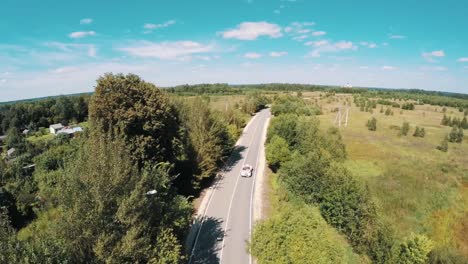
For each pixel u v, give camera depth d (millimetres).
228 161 46625
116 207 13734
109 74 25891
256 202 31484
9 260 10023
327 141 46250
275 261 18078
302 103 106375
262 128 75688
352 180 26562
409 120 89125
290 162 34625
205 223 26859
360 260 22844
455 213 31531
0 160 49812
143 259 14234
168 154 29141
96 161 13602
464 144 60406
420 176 40469
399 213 31016
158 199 17672
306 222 19156
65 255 11641
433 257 21625
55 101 135250
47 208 31641
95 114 25078
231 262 21250
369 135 65938
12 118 112250
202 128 35781
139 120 25391
